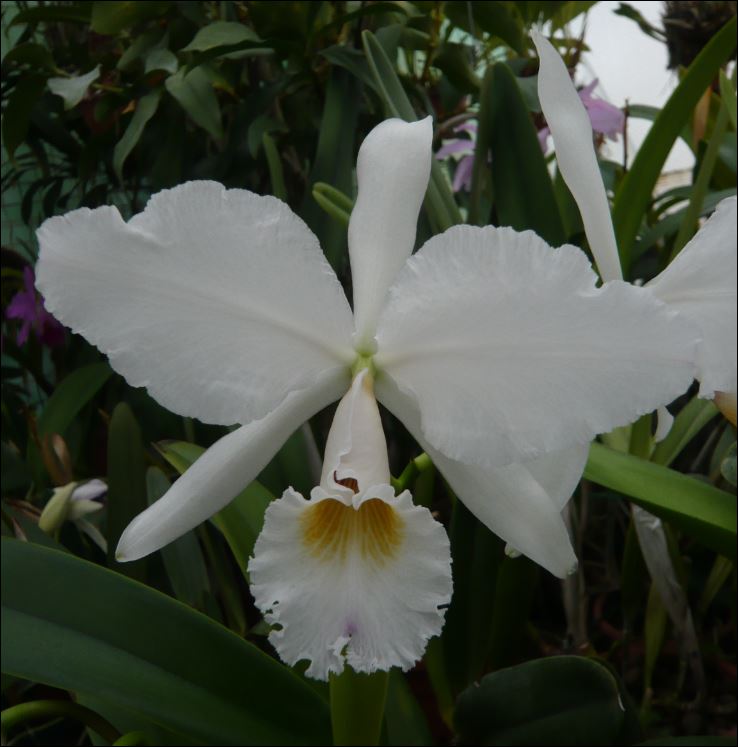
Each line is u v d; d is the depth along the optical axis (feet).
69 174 2.15
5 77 1.86
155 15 1.62
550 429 0.63
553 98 0.67
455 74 1.68
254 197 0.62
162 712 0.74
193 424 1.44
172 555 1.13
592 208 0.67
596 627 1.48
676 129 1.15
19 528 1.01
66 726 1.26
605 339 0.59
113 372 1.63
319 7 1.49
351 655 0.64
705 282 0.61
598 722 0.89
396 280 0.63
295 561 0.67
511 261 0.59
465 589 1.11
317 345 0.68
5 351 1.92
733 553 0.89
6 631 0.72
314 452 1.14
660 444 1.21
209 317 0.64
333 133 1.40
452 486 0.71
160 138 1.75
